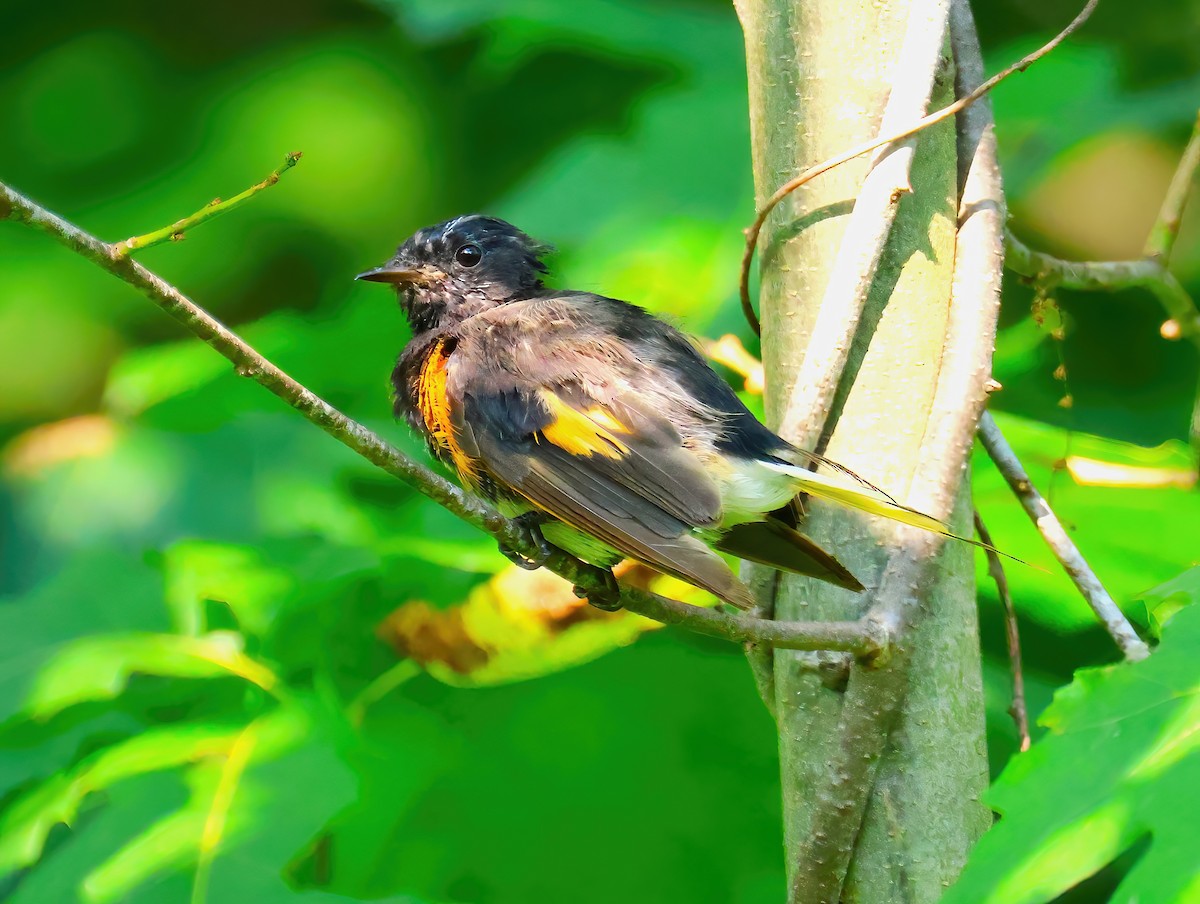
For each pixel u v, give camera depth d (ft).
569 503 9.75
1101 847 9.59
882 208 9.71
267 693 9.82
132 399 10.01
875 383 9.73
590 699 9.91
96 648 9.82
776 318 9.76
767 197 9.76
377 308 10.01
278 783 9.77
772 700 9.75
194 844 9.75
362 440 9.62
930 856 9.70
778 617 9.75
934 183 9.74
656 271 9.98
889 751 9.70
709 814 9.89
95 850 9.76
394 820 9.84
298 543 9.89
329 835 9.86
